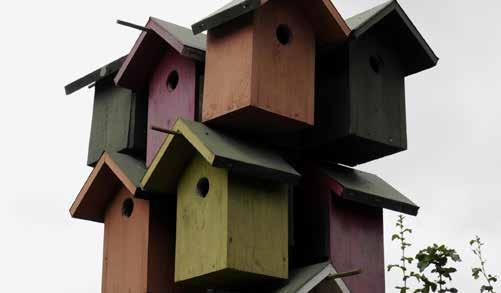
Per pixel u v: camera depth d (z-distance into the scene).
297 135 8.97
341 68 8.75
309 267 8.45
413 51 9.19
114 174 9.06
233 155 7.91
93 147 9.96
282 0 8.38
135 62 9.09
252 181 8.12
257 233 8.04
